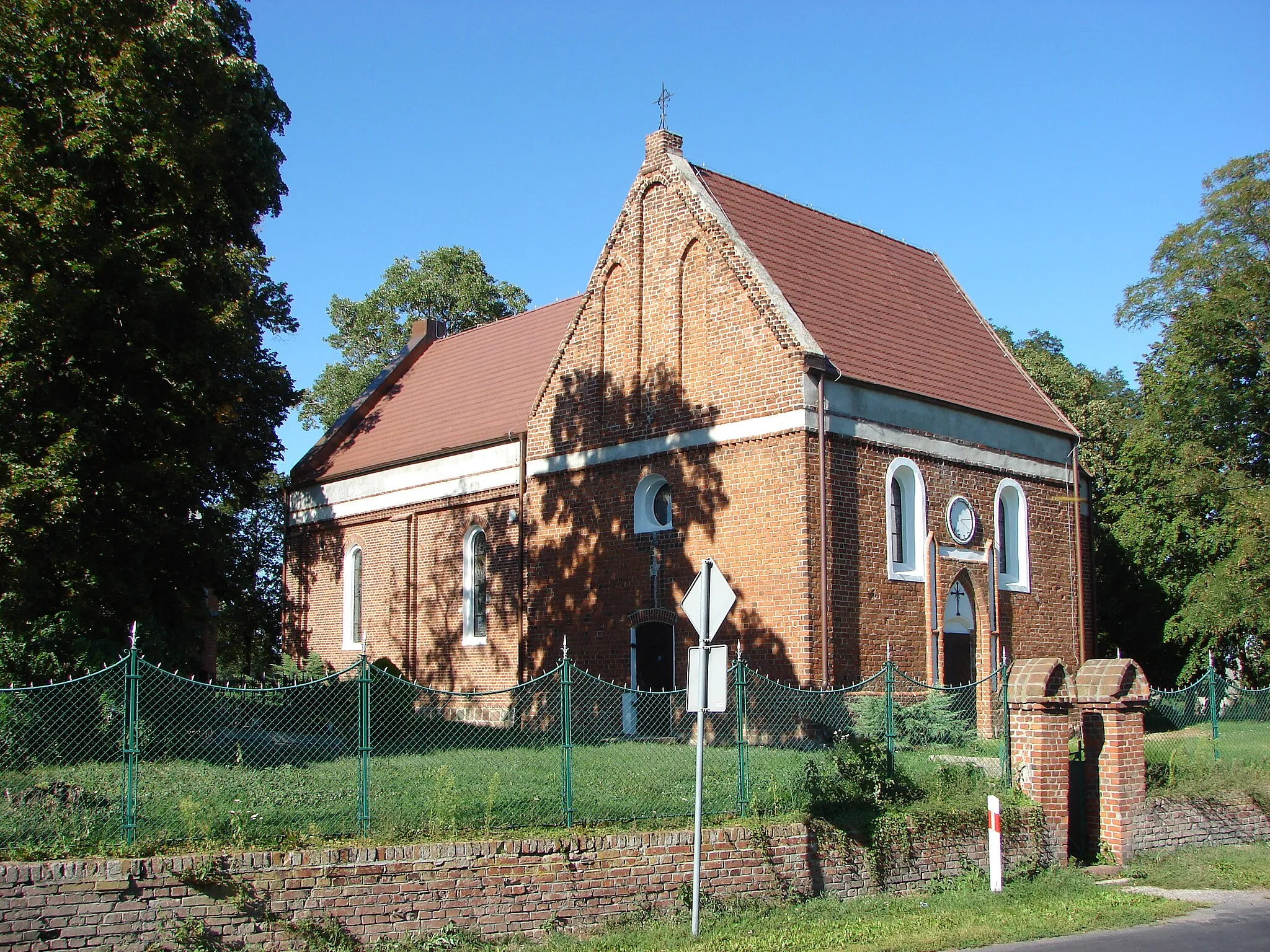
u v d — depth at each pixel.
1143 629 37.06
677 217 25.77
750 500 23.53
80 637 18.91
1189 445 33.19
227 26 27.47
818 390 23.17
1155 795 17.41
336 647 35.91
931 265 32.09
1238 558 30.61
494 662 29.86
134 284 20.80
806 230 28.36
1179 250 37.22
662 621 24.98
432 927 12.04
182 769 15.11
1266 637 33.75
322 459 38.03
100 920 10.68
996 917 13.50
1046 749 16.52
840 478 23.41
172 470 21.30
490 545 30.38
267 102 28.20
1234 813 18.30
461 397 35.16
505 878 12.48
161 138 21.09
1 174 19.86
